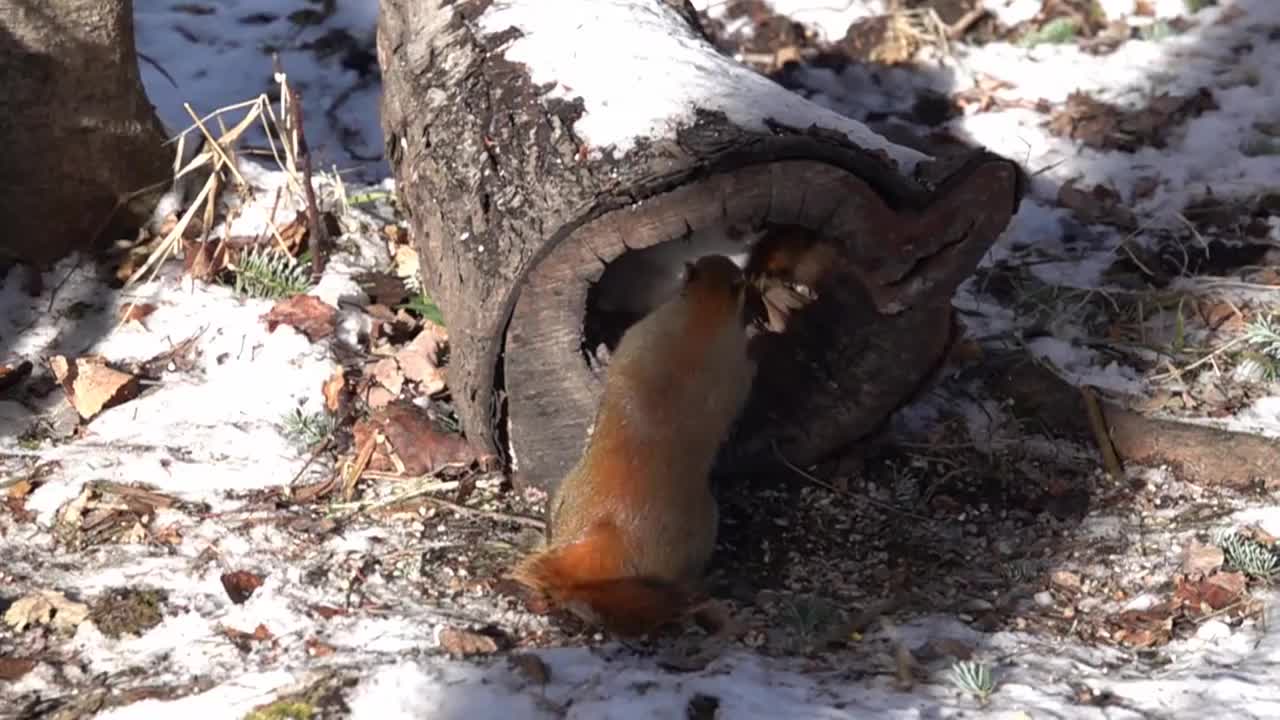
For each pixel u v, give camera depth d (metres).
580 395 5.94
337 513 6.20
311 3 11.16
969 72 10.62
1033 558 6.13
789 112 5.93
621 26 6.47
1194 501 6.57
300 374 7.00
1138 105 10.12
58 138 7.55
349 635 5.45
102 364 6.96
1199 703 5.09
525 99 6.16
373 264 7.89
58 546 5.98
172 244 7.67
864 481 6.57
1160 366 7.54
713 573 5.94
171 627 5.52
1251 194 9.10
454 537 6.05
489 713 4.93
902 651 5.35
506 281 5.79
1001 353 7.48
